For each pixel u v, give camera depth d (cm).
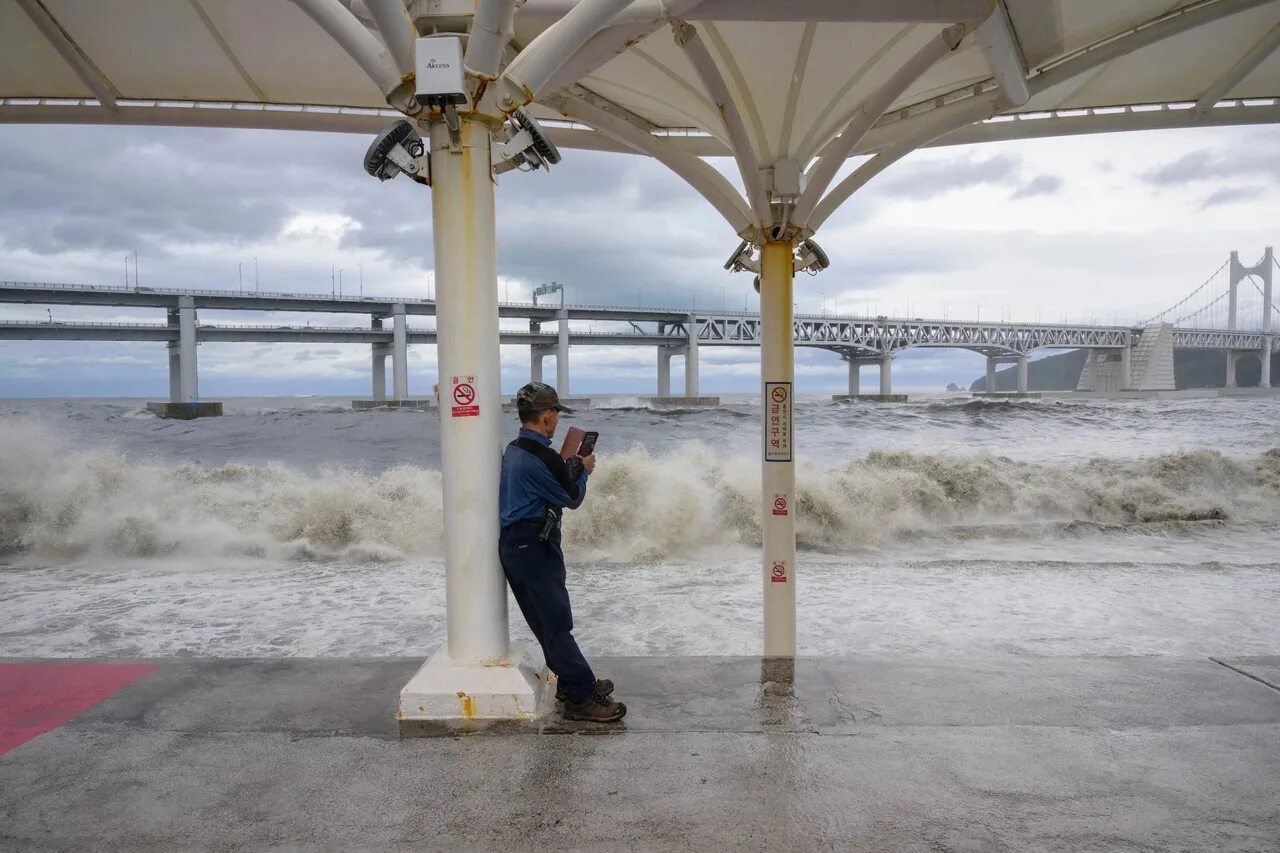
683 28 363
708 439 2991
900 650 611
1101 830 248
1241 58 504
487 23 296
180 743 318
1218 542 1116
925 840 242
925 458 1436
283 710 352
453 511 340
